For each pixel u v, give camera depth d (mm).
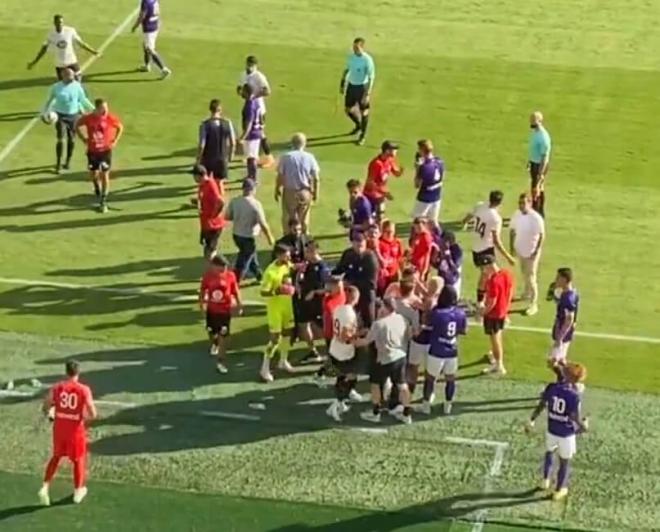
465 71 33500
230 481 19734
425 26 35844
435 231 23594
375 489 19578
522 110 31828
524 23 36000
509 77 33250
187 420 21094
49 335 23328
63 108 28625
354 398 21578
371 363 20906
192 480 19734
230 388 21938
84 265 25609
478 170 29359
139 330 23578
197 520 18922
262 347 23094
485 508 19172
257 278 25016
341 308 20766
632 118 31516
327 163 29531
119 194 28250
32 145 30125
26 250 26094
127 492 19453
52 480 19594
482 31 35562
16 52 34250
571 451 19141
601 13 36625
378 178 25734
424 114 31625
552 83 32969
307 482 19719
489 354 22781
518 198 27797
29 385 21812
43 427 20828
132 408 21359
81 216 27375
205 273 24328
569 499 19391
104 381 22031
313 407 21453
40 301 24391
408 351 21219
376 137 30672
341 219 25266
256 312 24078
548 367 22609
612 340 23578
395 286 21391
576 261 26031
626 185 28891
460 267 23922
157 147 30172
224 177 27078
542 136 26516
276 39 35062
